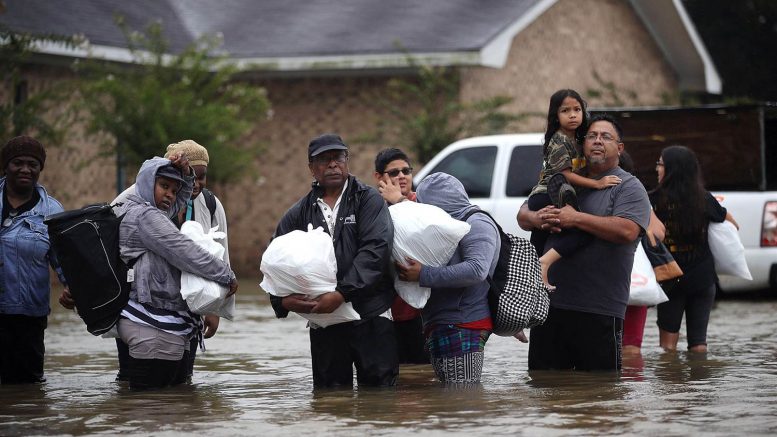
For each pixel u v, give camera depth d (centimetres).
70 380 2020
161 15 5447
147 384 1841
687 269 2356
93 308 1812
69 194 4869
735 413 1509
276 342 2641
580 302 1945
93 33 4891
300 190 5447
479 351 1842
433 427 1430
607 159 1945
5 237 1980
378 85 5306
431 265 1800
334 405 1636
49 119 4678
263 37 5372
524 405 1597
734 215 3584
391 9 5466
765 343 2491
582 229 1905
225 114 4725
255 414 1569
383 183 2041
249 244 5512
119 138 4684
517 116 5069
